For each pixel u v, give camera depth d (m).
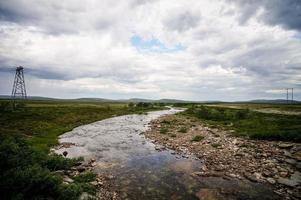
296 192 10.34
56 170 12.88
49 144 21.03
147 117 59.06
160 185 11.55
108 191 10.70
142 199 9.90
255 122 31.78
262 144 18.98
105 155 17.88
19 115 39.91
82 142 23.48
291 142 19.17
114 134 29.44
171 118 47.84
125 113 74.12
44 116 42.28
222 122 36.22
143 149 20.22
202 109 50.12
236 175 12.82
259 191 10.61
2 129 25.70
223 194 10.36
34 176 8.85
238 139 21.41
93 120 48.09
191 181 12.09
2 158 9.84
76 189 9.71
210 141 21.27
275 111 59.97
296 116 40.19
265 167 13.67
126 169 14.22
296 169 13.20
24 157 11.65
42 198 8.15
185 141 22.72
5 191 8.05
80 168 13.58
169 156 17.59
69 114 51.12
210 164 14.95
